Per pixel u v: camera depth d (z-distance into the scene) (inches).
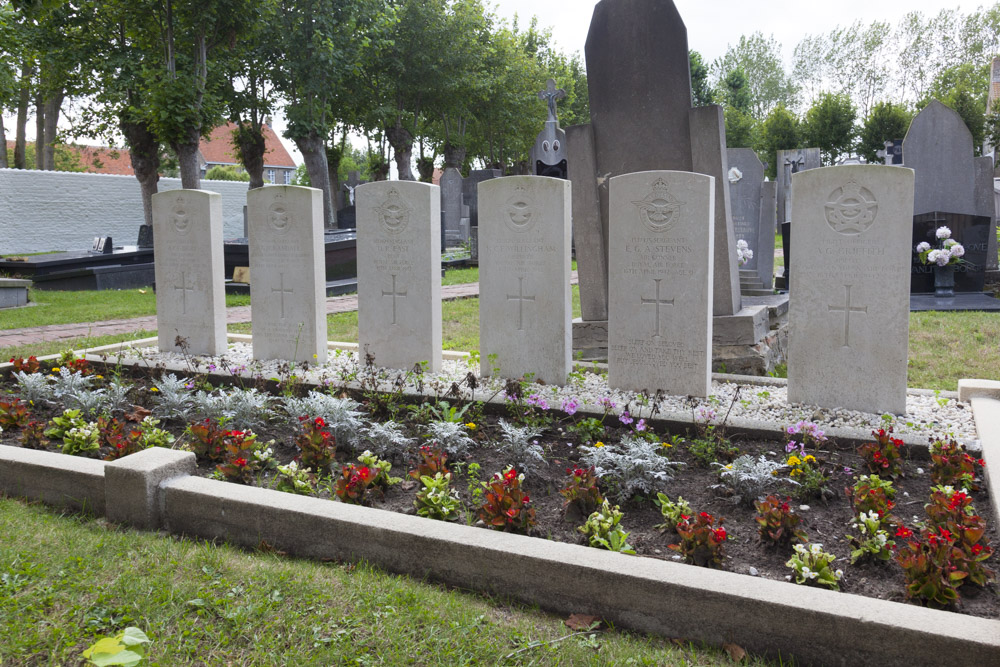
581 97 2076.8
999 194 829.8
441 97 1373.0
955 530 134.9
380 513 150.3
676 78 300.2
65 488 175.9
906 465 184.5
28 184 994.7
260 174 1034.1
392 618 125.6
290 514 152.1
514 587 134.4
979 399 226.8
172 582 136.7
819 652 113.8
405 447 199.8
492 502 149.2
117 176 1083.9
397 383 248.7
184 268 317.4
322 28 917.2
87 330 438.0
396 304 286.4
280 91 1011.3
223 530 159.3
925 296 482.6
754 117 2378.2
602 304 325.1
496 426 222.5
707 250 237.0
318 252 298.5
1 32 629.0
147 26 706.8
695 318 241.0
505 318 269.0
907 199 211.9
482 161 2071.9
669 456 195.5
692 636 121.9
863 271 220.2
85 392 244.1
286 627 123.0
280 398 247.8
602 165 318.7
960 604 123.2
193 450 198.5
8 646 115.9
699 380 243.1
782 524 145.1
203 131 834.8
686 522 144.6
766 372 300.4
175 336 324.2
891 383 221.1
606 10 308.7
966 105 1259.8
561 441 210.4
